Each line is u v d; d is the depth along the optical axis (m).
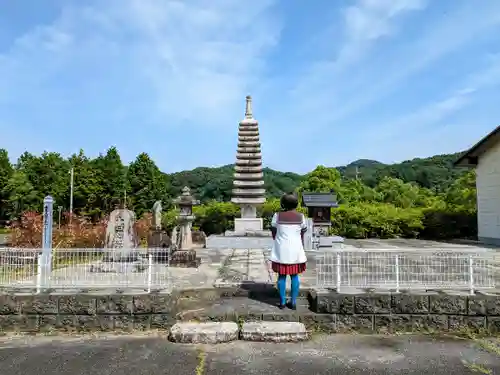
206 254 14.47
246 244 17.48
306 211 22.39
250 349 5.44
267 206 25.02
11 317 6.39
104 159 43.09
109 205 41.06
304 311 6.61
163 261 10.57
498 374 4.62
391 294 6.49
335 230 24.84
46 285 6.84
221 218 25.34
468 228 24.80
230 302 7.23
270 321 6.41
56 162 41.72
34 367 4.81
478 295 6.50
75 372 4.65
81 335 6.20
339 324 6.42
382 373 4.64
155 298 6.44
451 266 7.46
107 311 6.40
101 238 14.53
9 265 7.27
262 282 8.31
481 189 21.91
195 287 7.85
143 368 4.76
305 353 5.31
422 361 5.05
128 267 8.27
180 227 12.49
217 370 4.70
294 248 6.71
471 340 5.97
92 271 7.76
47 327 6.38
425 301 6.46
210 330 5.79
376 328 6.41
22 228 15.65
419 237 24.89
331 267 7.79
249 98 20.55
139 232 16.50
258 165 19.89
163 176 43.06
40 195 38.94
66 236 14.37
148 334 6.19
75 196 39.56
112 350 5.43
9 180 38.97
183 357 5.12
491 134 19.36
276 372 4.65
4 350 5.47
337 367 4.82
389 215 24.78
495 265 10.80
